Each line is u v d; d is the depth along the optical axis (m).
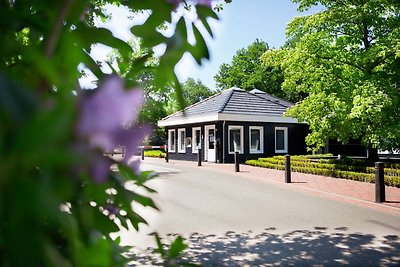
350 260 5.35
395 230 7.01
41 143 0.29
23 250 0.31
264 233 6.79
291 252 5.70
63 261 0.34
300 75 15.85
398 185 11.95
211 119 23.08
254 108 24.97
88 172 0.40
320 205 9.44
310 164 17.58
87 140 0.32
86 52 0.63
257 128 24.44
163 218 7.84
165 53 0.64
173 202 9.74
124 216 0.88
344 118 14.43
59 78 0.43
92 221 0.65
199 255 5.51
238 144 23.89
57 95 0.44
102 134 0.33
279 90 54.84
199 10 0.65
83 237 0.46
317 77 15.59
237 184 13.23
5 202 0.30
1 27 0.55
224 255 5.52
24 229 0.31
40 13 0.62
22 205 0.30
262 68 56.47
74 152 0.31
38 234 0.32
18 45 0.54
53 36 0.50
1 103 0.28
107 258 0.40
